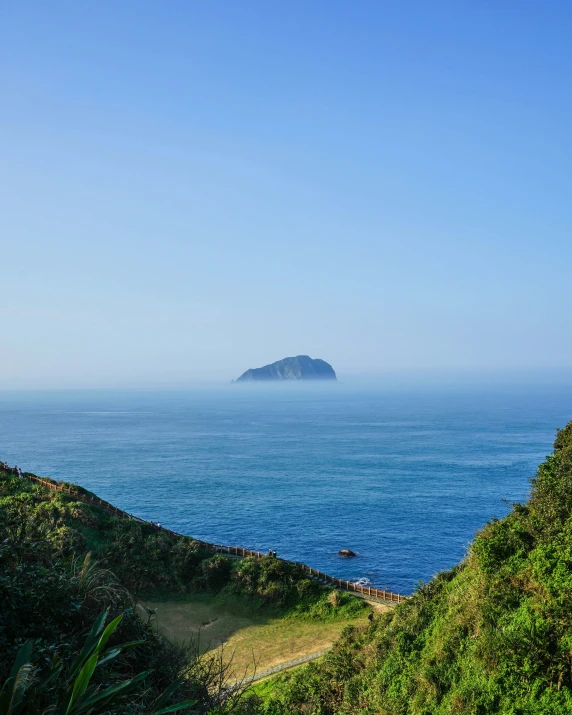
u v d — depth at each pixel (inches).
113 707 335.3
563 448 1289.4
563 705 629.6
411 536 3604.8
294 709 1071.6
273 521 3939.5
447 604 1067.3
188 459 6948.8
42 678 317.1
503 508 4308.6
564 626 699.4
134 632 458.9
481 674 757.3
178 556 1857.8
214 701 399.9
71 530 1669.5
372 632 1343.5
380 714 884.6
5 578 402.9
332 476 5718.5
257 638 1560.0
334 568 3009.4
